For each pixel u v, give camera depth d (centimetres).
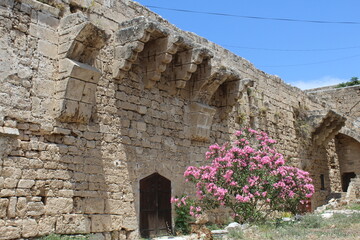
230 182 1160
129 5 1202
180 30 1410
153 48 1178
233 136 1593
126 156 1095
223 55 1642
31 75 901
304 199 1341
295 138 2153
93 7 1083
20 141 858
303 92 2356
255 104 1805
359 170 2655
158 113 1227
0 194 802
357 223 1239
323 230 1102
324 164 2478
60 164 923
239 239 964
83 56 967
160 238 1069
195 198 1312
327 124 2283
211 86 1371
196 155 1355
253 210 1211
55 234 880
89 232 955
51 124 922
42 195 879
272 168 1223
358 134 2631
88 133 1002
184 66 1251
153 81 1188
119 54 1107
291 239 932
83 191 960
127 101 1130
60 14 989
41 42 932
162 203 1186
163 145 1227
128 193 1080
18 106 867
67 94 927
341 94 2995
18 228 818
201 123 1361
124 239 1046
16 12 894
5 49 860
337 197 2378
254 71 1853
